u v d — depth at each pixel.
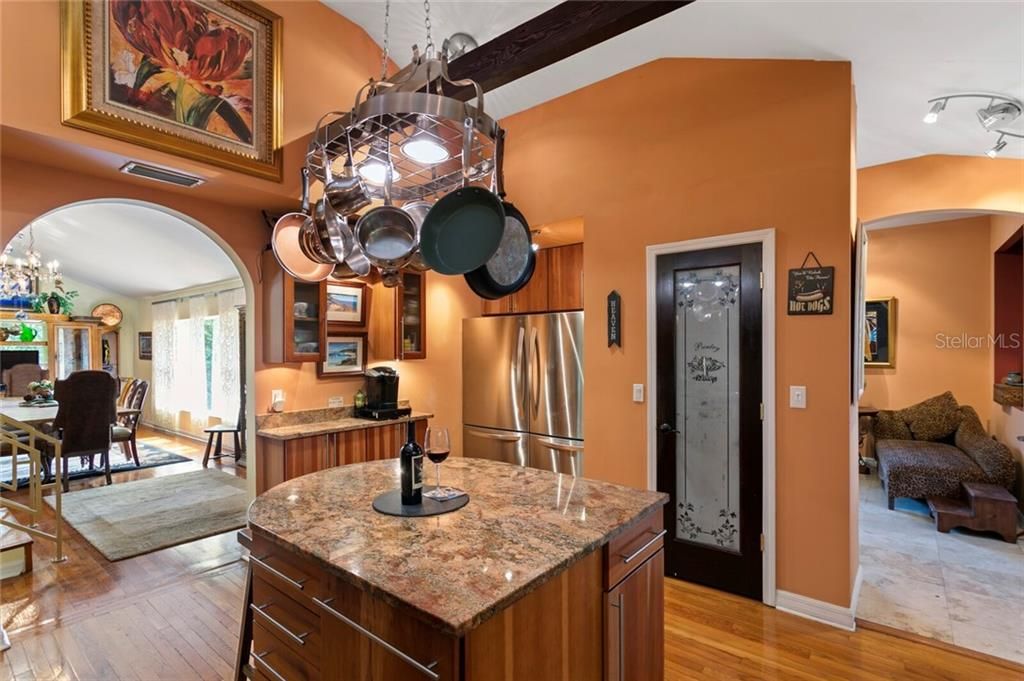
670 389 3.08
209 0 2.69
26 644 2.37
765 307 2.73
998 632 2.47
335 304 3.71
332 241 1.99
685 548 3.02
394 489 1.94
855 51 2.39
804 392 2.62
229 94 2.77
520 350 3.97
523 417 3.95
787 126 2.68
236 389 6.39
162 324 8.05
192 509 4.32
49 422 5.18
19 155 2.35
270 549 1.63
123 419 6.14
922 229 5.34
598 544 1.44
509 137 3.88
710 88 2.93
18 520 4.05
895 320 5.48
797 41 2.44
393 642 1.20
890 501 4.37
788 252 2.67
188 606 2.72
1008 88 2.52
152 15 2.47
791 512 2.67
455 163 2.16
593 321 3.41
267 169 2.93
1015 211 3.51
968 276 5.12
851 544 2.57
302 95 3.13
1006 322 4.80
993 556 3.38
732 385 2.86
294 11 3.10
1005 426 4.54
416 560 1.30
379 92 1.98
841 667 2.20
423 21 3.13
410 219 1.82
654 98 3.14
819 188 2.58
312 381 3.59
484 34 3.08
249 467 3.36
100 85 2.29
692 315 3.00
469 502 1.78
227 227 3.19
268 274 3.31
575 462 3.61
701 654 2.29
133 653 2.31
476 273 1.91
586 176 3.45
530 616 1.25
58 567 3.20
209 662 2.24
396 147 1.93
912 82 2.57
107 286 8.34
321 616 1.41
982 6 1.87
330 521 1.59
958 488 4.10
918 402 5.38
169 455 6.45
